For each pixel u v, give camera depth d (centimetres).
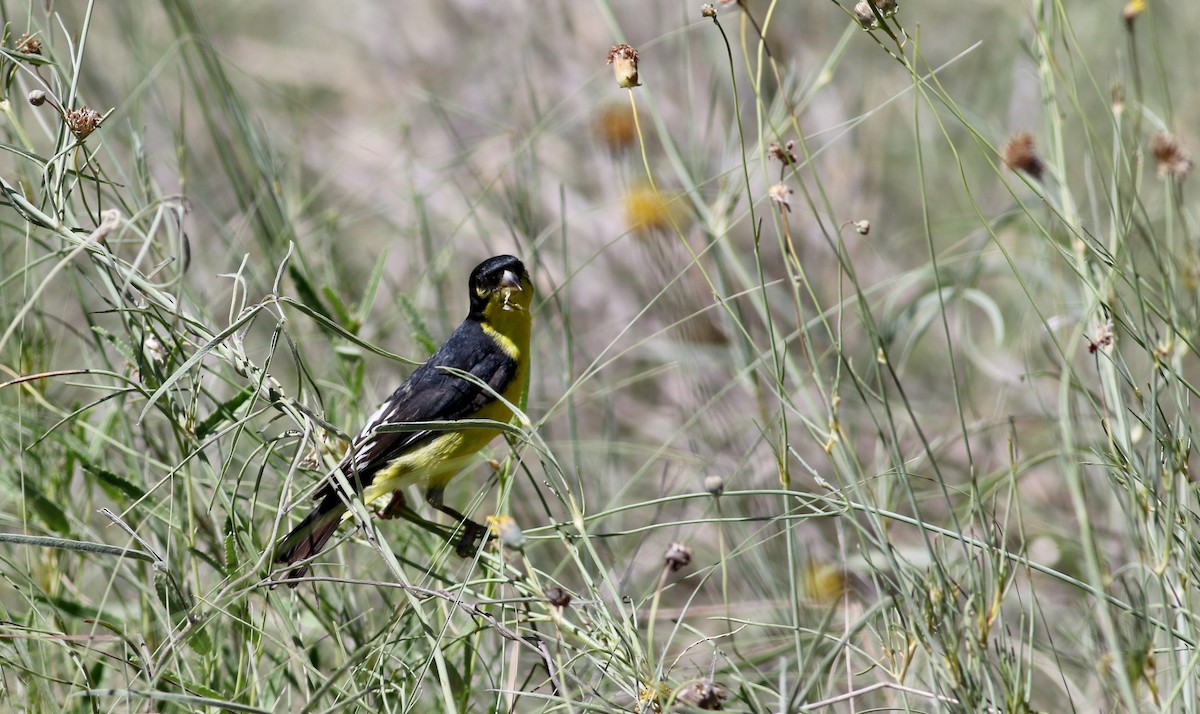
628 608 955
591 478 1204
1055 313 1180
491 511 1192
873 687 685
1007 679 682
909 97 1648
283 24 2048
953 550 1007
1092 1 1702
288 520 959
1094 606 900
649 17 1650
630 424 1382
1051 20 940
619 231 1500
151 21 1605
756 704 708
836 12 1723
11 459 944
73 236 798
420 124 1755
